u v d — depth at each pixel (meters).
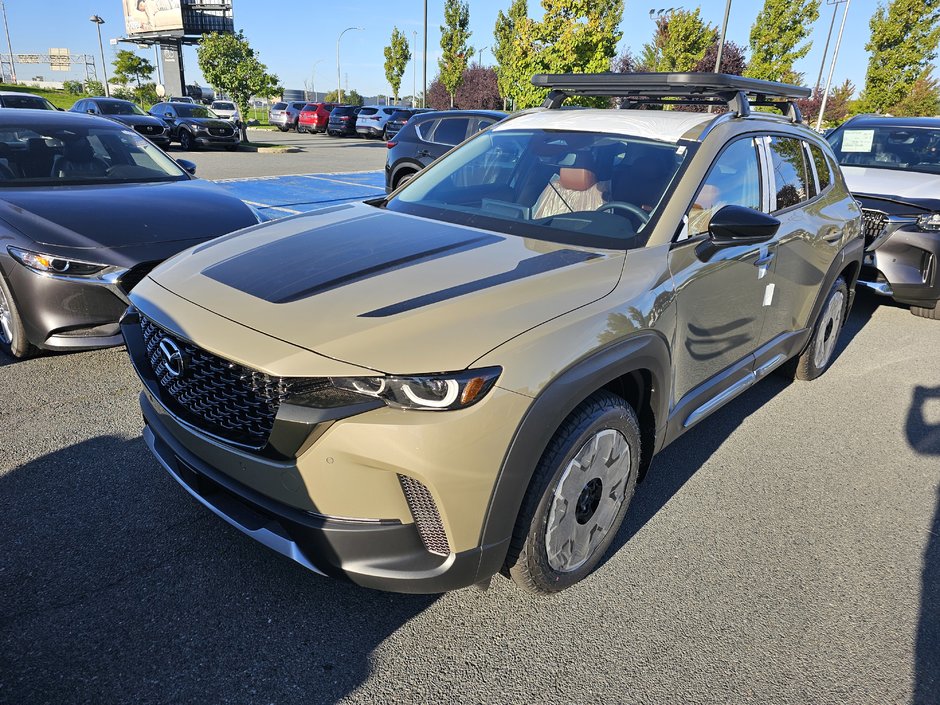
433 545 2.00
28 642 2.12
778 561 2.76
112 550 2.56
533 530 2.16
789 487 3.35
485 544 2.01
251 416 2.00
